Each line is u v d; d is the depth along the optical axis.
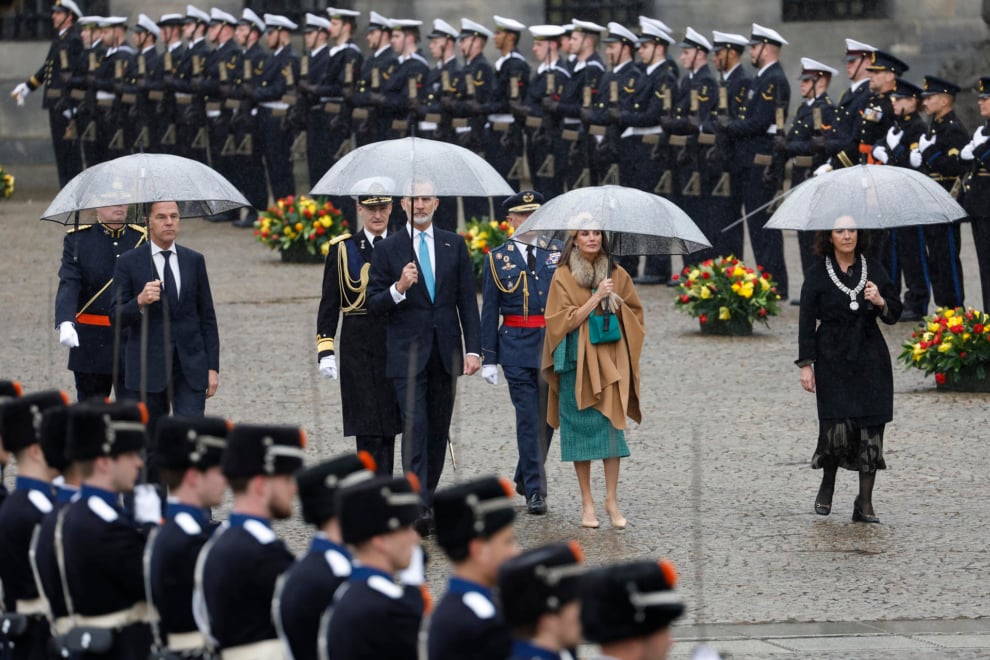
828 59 109.25
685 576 32.62
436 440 36.72
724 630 29.16
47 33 118.25
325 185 37.28
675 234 36.25
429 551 35.00
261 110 92.56
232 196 37.03
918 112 62.81
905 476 40.72
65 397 23.20
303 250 79.19
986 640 28.52
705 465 41.91
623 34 75.56
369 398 36.38
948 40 108.00
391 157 36.56
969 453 42.81
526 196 39.09
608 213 36.00
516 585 15.48
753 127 70.19
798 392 50.44
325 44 90.06
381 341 36.47
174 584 19.78
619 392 36.03
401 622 17.23
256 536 19.20
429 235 36.56
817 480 40.41
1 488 24.38
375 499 17.31
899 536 35.53
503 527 16.89
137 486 22.33
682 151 73.19
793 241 90.19
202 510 20.30
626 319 36.50
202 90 95.06
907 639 28.58
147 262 35.78
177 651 19.94
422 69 85.25
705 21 109.81
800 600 31.05
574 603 15.48
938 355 50.44
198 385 35.78
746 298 60.12
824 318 36.53
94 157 100.88
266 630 19.12
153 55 98.56
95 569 20.39
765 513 37.44
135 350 35.47
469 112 82.00
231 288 71.44
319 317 36.78
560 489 40.22
